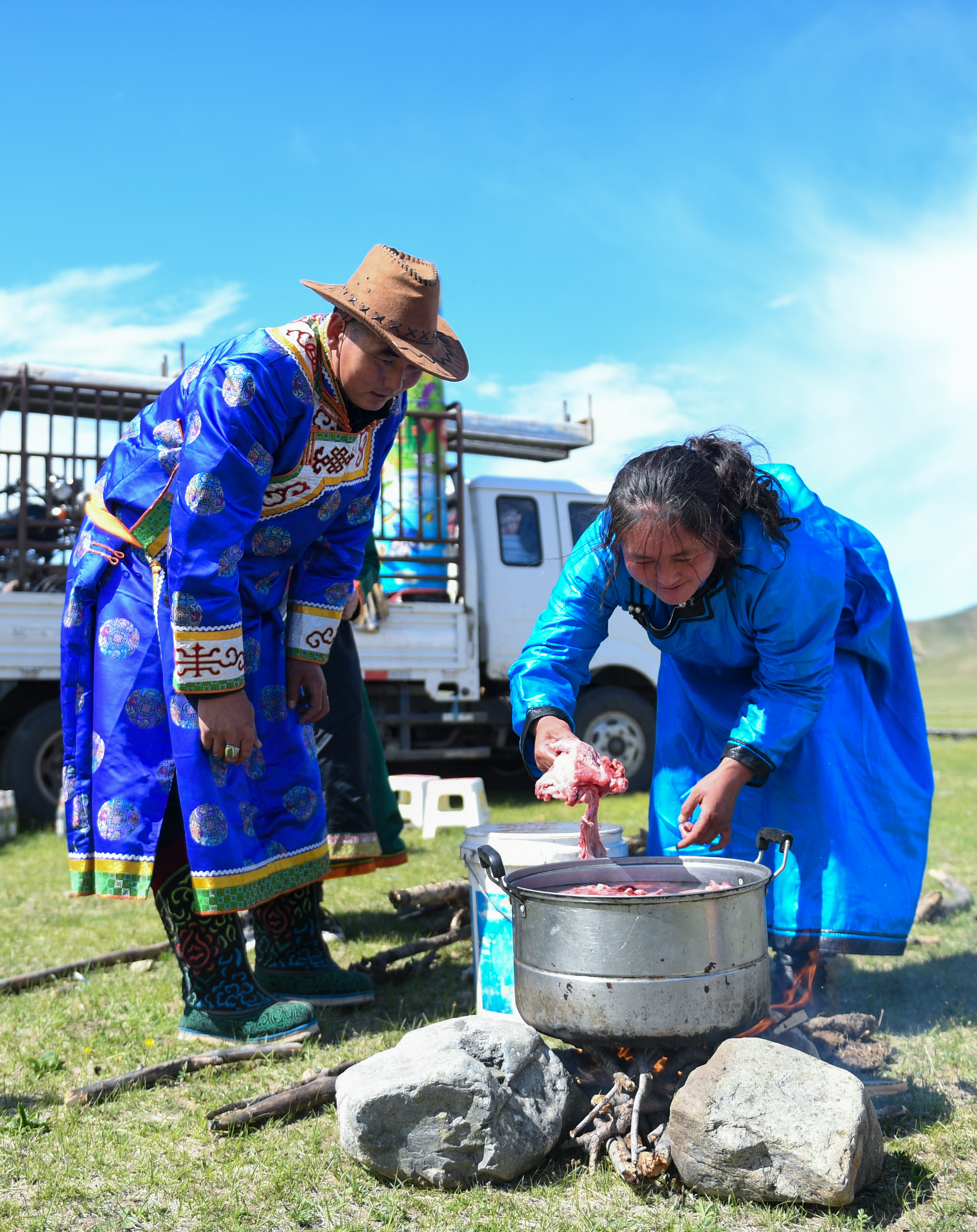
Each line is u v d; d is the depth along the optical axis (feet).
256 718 10.80
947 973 12.41
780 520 8.95
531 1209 7.11
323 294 9.54
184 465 9.57
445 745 32.65
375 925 15.90
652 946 7.35
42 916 17.60
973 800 30.17
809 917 9.90
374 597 29.63
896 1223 6.77
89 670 10.79
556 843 9.96
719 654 10.00
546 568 32.30
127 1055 10.34
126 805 10.37
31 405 28.45
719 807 9.25
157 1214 7.15
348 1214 7.09
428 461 30.50
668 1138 7.38
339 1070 9.09
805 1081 7.11
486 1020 8.11
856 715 10.37
